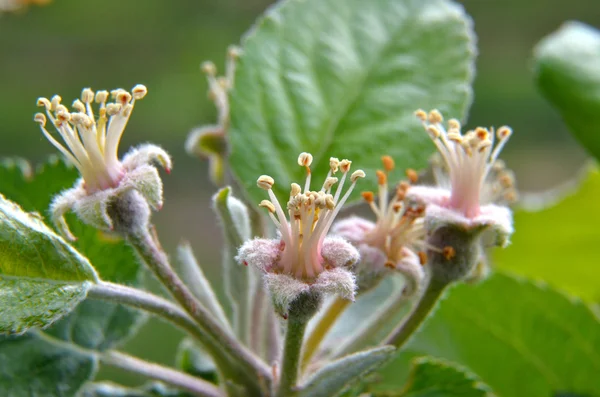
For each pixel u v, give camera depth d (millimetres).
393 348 198
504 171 226
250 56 242
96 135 203
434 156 235
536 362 244
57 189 229
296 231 196
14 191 228
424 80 243
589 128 259
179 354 237
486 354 245
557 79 260
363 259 208
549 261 283
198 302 205
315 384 199
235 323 216
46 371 216
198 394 216
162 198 201
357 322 230
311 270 197
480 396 221
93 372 218
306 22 246
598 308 282
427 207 208
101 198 201
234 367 208
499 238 206
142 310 203
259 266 197
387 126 238
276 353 217
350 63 244
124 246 225
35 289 198
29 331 217
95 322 220
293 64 243
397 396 222
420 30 247
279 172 234
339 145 237
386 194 212
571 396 242
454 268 207
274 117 238
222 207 205
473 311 245
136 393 226
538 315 243
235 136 235
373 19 247
